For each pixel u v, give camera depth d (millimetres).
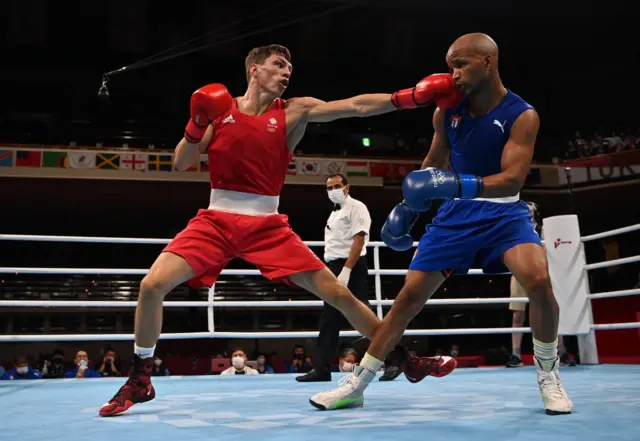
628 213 15562
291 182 14609
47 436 1708
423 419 1954
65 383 3826
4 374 10125
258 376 4410
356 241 3900
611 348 7527
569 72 18734
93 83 17078
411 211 2352
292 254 2293
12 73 16500
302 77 18406
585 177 15094
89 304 4305
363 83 18844
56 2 15352
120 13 15969
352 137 17750
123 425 1915
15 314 13867
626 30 16969
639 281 14258
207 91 2146
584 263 4938
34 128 16250
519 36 17484
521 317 5090
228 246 2273
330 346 3855
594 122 18766
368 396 2717
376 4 15422
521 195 15023
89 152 13828
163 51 16953
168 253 2207
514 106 2105
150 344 2230
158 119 17500
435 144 2379
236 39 16969
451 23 16875
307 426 1833
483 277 16125
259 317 15070
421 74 18750
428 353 14906
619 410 2113
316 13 16125
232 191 2320
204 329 14523
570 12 15945
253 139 2283
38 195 14031
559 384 2129
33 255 16172
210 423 1937
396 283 16516
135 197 14477
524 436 1609
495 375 4066
